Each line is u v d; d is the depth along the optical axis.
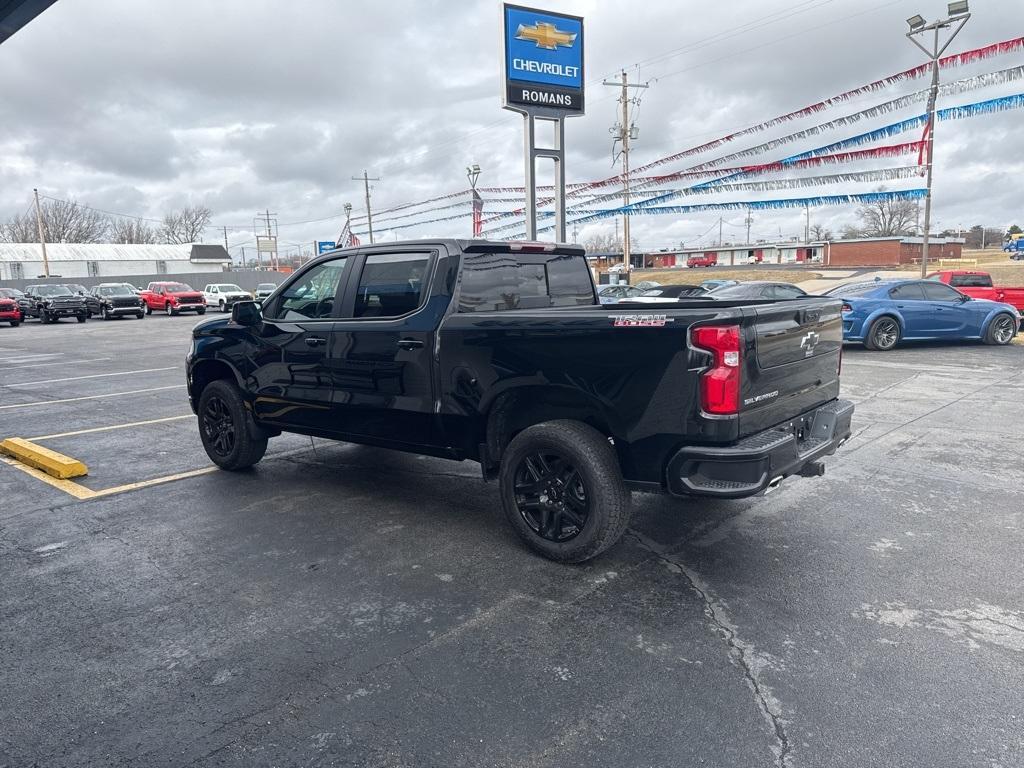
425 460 6.41
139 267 76.31
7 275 68.56
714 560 4.02
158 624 3.38
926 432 6.98
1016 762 2.32
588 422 3.95
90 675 2.96
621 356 3.65
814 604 3.47
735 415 3.46
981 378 10.29
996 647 3.04
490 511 4.95
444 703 2.72
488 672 2.93
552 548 3.98
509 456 4.07
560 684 2.83
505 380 4.07
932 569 3.85
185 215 102.50
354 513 4.93
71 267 71.88
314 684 2.86
